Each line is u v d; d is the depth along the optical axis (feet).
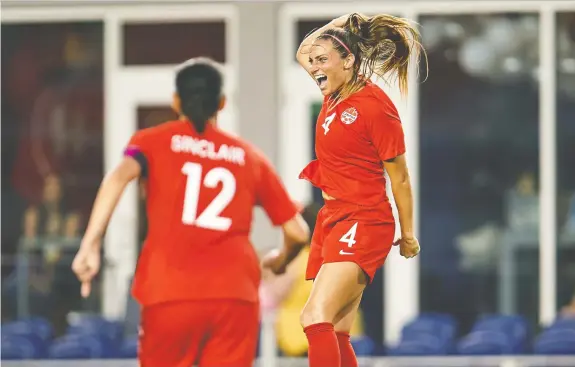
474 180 114.32
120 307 108.58
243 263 58.75
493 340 96.73
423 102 114.01
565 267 113.50
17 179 116.88
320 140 56.34
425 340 98.84
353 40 56.44
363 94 55.77
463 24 113.91
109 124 116.88
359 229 55.62
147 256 58.39
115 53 116.47
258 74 108.27
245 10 108.47
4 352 96.27
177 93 59.36
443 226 114.32
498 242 114.01
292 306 87.56
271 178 60.29
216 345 58.65
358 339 94.89
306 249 86.94
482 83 114.32
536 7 113.80
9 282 110.52
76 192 116.67
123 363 89.97
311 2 111.34
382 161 56.18
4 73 117.19
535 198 114.11
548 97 114.11
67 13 116.26
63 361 91.45
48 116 117.19
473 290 113.91
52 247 114.11
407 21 57.72
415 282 113.60
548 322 110.42
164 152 58.44
